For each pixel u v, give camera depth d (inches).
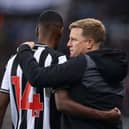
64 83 479.5
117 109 486.6
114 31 1744.6
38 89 516.1
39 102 516.1
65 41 1338.6
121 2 1713.8
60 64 483.8
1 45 1815.9
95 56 482.0
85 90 479.8
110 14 1724.9
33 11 1664.6
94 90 480.4
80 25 492.4
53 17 528.4
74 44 494.3
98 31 491.8
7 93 535.8
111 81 485.1
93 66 480.7
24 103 520.4
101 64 479.5
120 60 483.2
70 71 476.7
